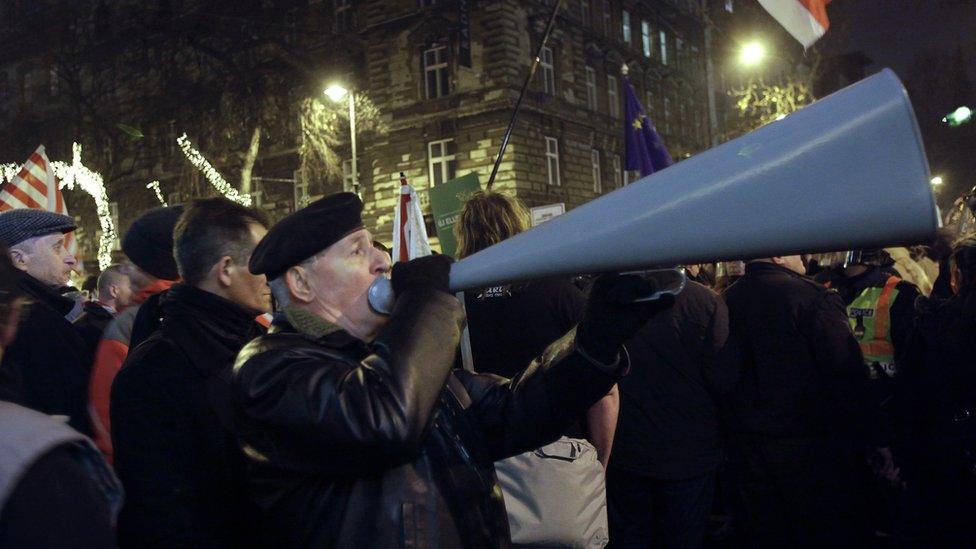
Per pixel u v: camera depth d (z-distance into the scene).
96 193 16.84
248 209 1.92
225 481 1.58
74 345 2.51
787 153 0.86
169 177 27.48
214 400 1.36
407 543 1.16
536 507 1.91
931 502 2.93
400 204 3.38
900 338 3.86
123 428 1.64
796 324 2.88
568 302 2.45
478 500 1.28
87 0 25.19
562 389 1.34
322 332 1.25
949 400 2.78
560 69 24.70
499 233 2.59
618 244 0.95
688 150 32.69
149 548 1.58
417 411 1.07
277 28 24.66
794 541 2.93
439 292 1.14
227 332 1.78
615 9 28.53
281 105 24.58
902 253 5.43
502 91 22.05
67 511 0.81
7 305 0.99
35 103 30.23
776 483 2.93
